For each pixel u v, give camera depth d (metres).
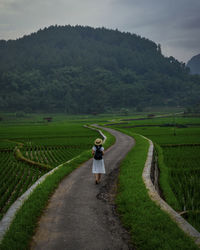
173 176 17.25
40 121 166.00
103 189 9.30
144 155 16.92
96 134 60.22
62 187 9.65
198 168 18.89
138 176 10.49
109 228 5.88
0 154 34.22
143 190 8.35
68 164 14.23
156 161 19.41
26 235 5.43
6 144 46.66
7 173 20.98
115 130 60.59
